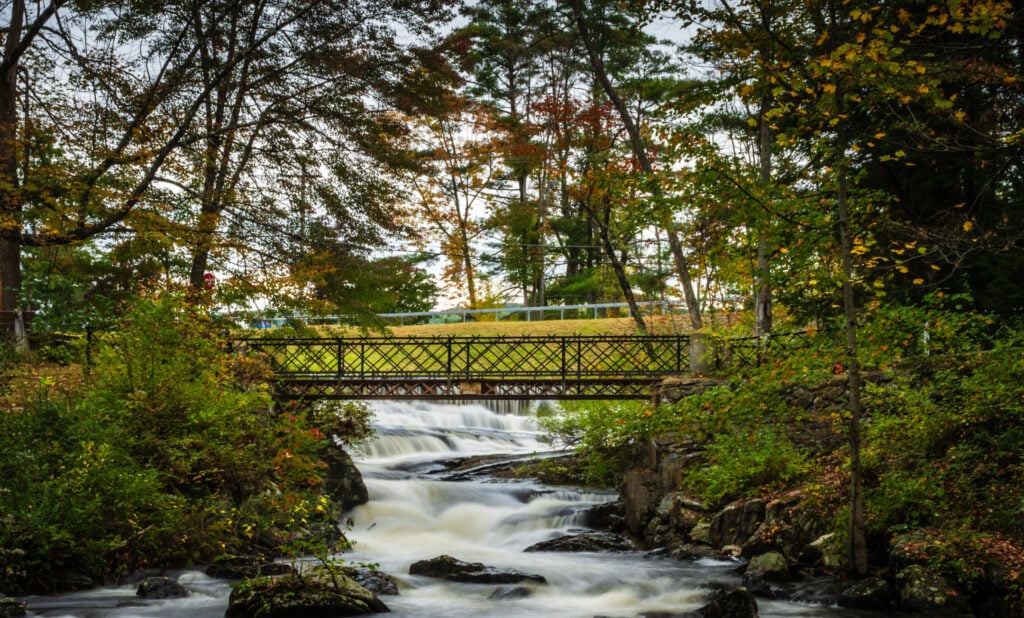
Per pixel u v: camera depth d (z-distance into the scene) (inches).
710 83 767.1
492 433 1043.9
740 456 566.6
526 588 446.0
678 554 541.3
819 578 448.1
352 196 866.1
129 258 813.2
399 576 470.0
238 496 553.3
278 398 745.0
